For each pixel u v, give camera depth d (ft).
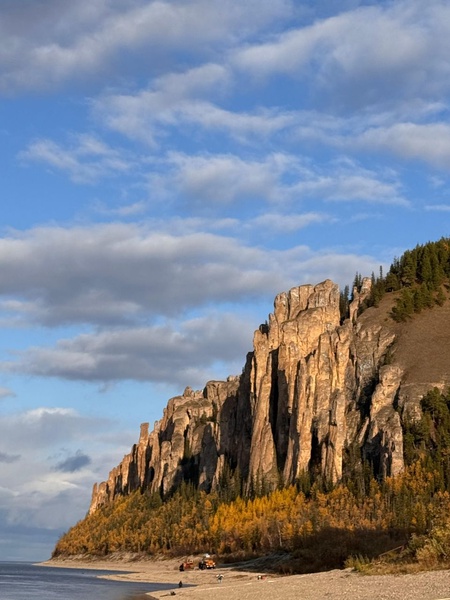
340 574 409.90
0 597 483.51
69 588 591.37
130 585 626.23
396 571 360.07
